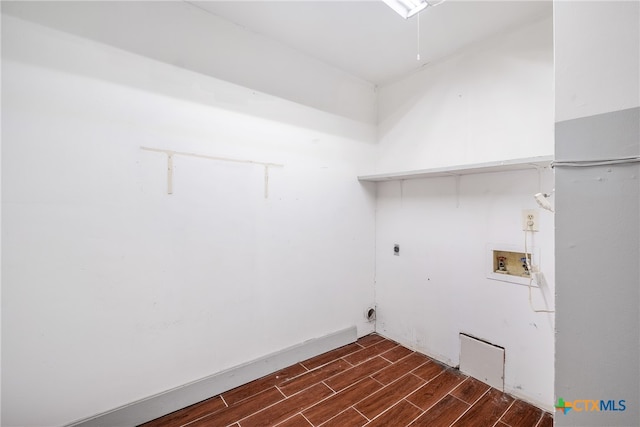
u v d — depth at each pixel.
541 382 1.67
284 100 2.10
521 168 1.71
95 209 1.42
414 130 2.41
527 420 1.56
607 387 0.81
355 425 1.52
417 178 2.36
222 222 1.82
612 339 0.80
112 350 1.47
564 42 0.87
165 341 1.63
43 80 1.30
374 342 2.52
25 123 1.27
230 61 1.84
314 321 2.29
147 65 1.55
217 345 1.81
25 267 1.27
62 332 1.35
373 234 2.70
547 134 1.67
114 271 1.47
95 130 1.42
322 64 2.31
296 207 2.17
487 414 1.61
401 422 1.54
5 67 1.23
